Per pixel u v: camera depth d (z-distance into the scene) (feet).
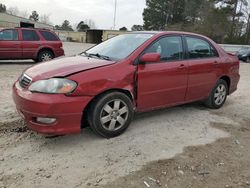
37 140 15.01
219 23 176.65
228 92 22.67
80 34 234.38
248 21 184.65
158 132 16.80
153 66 16.69
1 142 14.65
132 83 15.81
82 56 17.53
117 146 14.78
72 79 13.87
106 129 15.24
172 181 12.14
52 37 47.19
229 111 21.81
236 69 22.77
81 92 13.92
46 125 13.61
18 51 44.09
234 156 14.58
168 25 214.69
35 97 13.48
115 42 18.34
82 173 12.36
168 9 227.61
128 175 12.37
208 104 21.57
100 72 14.66
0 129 16.12
